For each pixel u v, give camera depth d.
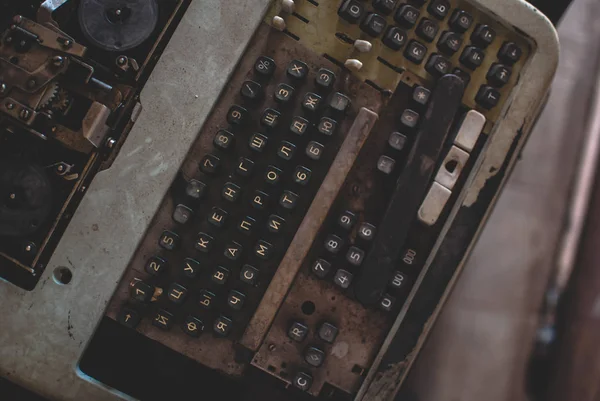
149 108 0.72
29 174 0.72
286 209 0.71
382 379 0.71
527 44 0.72
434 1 0.71
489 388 0.90
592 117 0.94
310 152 0.70
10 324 0.72
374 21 0.71
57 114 0.73
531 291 0.92
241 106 0.72
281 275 0.70
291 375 0.72
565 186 0.93
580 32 0.95
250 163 0.71
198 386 0.77
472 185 0.71
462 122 0.71
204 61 0.72
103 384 0.72
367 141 0.72
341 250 0.71
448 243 0.71
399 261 0.71
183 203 0.72
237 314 0.72
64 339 0.71
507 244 0.93
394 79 0.72
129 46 0.73
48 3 0.72
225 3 0.72
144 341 0.77
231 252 0.71
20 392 0.76
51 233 0.72
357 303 0.72
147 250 0.72
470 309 0.92
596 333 0.86
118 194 0.72
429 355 0.90
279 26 0.71
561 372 0.88
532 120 0.72
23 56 0.71
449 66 0.71
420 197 0.70
